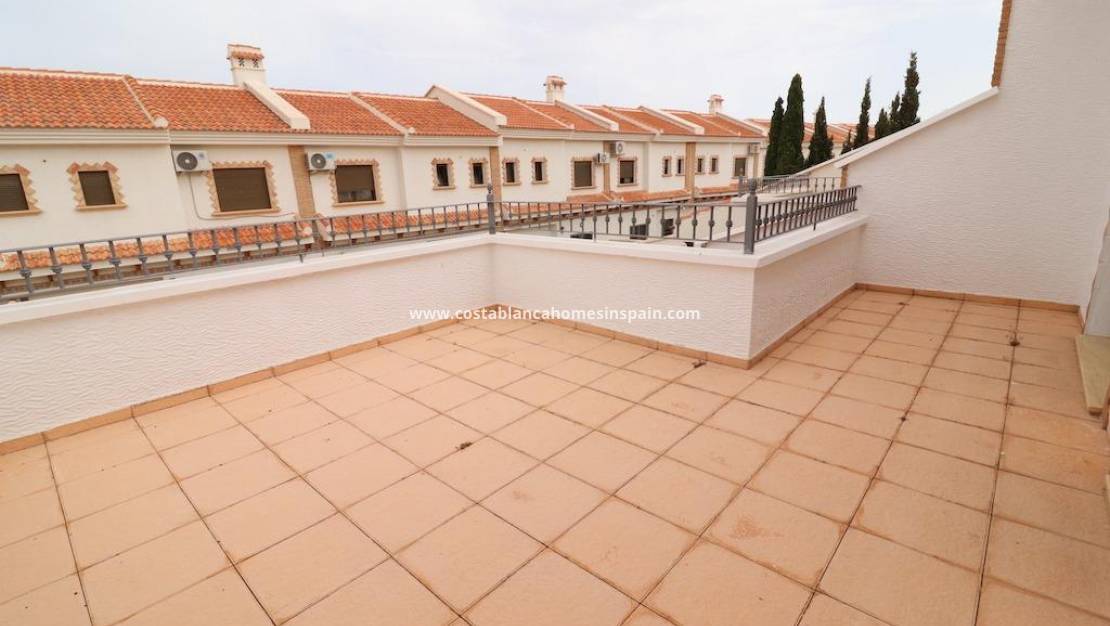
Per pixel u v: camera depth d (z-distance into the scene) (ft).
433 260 18.65
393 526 8.52
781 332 16.06
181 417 12.63
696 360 15.17
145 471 10.37
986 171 19.12
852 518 8.25
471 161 48.44
